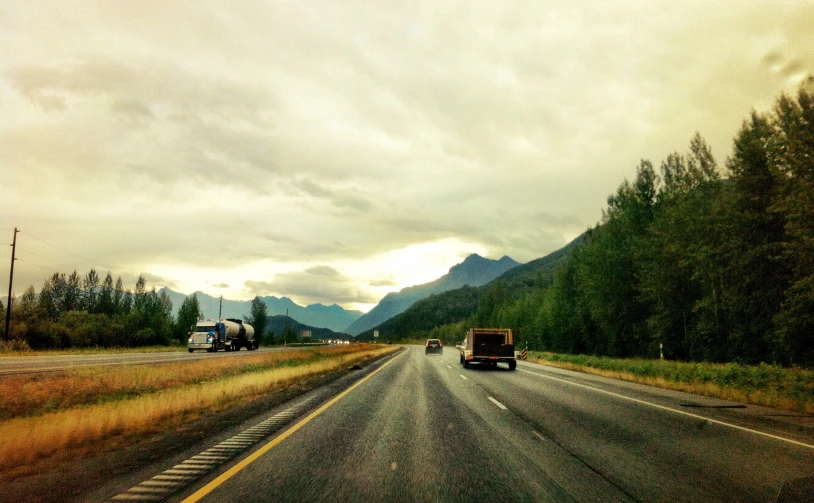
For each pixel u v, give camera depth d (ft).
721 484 17.02
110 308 310.04
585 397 43.47
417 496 15.48
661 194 132.98
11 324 146.20
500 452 21.70
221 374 65.57
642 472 18.48
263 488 16.11
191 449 21.84
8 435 22.97
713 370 60.34
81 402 40.37
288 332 423.23
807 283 73.26
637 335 132.67
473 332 90.79
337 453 21.17
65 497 15.19
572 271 192.44
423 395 44.06
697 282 111.55
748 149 91.81
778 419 31.96
